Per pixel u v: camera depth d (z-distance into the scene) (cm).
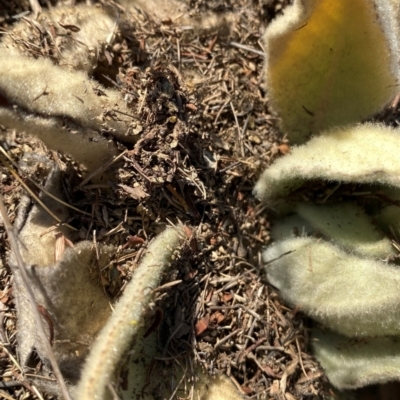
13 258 19
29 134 18
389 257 21
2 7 24
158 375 20
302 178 21
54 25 23
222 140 24
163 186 21
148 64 23
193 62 25
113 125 20
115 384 17
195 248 22
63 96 18
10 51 18
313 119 23
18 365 20
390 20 19
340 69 21
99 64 23
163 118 21
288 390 22
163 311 21
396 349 21
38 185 20
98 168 21
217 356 22
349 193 22
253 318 22
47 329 18
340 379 22
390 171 18
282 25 20
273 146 25
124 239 21
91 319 19
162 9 26
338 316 21
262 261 23
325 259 21
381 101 22
